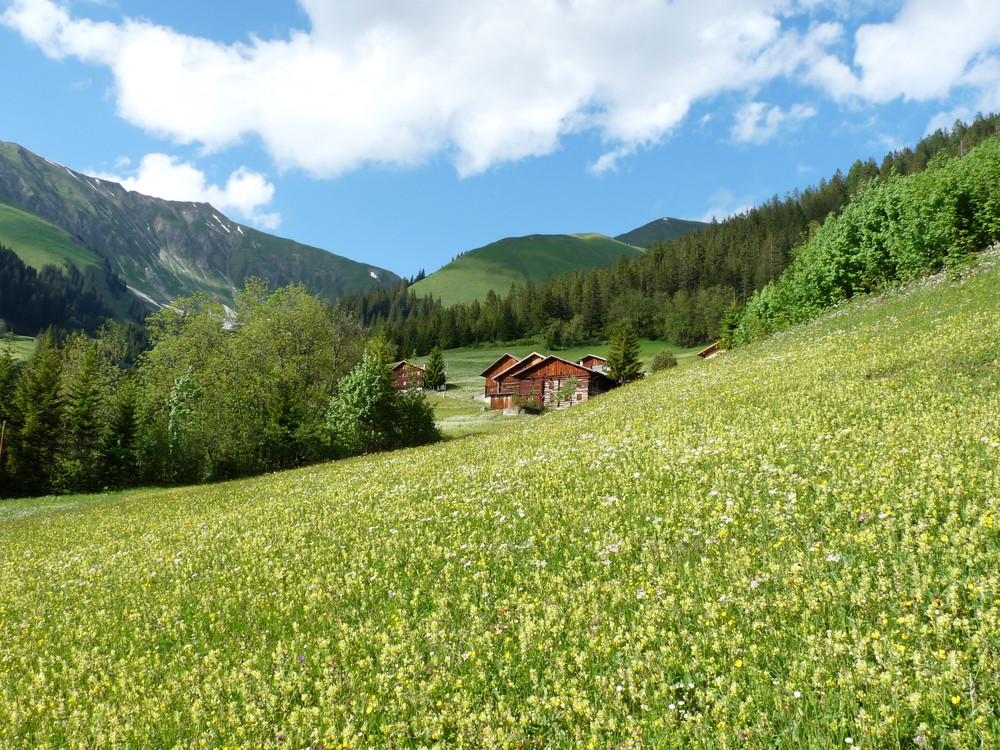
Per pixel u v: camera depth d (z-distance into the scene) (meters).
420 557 10.22
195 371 59.16
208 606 10.01
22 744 6.52
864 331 26.75
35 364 59.88
